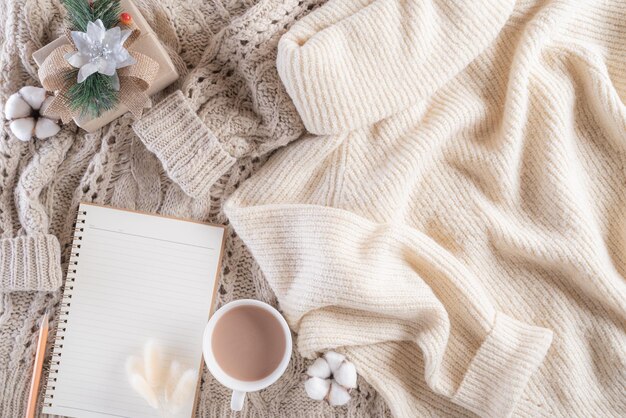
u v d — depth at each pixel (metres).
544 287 0.80
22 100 0.77
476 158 0.81
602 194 0.82
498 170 0.80
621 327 0.79
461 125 0.81
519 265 0.81
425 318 0.78
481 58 0.82
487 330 0.78
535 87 0.81
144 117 0.77
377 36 0.77
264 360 0.77
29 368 0.79
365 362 0.79
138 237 0.79
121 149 0.80
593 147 0.82
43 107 0.78
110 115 0.77
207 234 0.80
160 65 0.76
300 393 0.80
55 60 0.71
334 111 0.77
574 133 0.82
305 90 0.76
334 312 0.79
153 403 0.78
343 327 0.78
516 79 0.79
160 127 0.77
